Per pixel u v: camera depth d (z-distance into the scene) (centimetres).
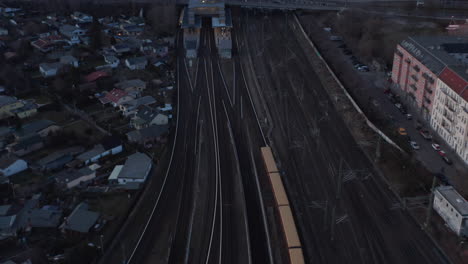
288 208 10300
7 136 13938
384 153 12750
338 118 14788
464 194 10862
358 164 12462
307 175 12125
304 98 16125
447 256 9406
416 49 15050
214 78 17950
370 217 10562
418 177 11644
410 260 9381
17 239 10181
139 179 11994
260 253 9700
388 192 11362
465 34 19775
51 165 12519
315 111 15250
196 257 9706
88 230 10306
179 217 10900
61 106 15850
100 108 15688
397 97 15600
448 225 10150
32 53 19712
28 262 9125
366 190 11462
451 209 9994
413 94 14925
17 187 11744
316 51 19738
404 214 10612
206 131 14462
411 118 14362
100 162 12888
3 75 16950
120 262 9581
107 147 13162
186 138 14138
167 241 10169
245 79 17788
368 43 19275
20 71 17800
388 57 18462
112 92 16125
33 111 15275
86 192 11644
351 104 15450
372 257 9481
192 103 16175
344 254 9575
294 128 14338
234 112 15500
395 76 16312
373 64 18288
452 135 12600
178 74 18412
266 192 11569
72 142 13625
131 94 16325
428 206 10781
